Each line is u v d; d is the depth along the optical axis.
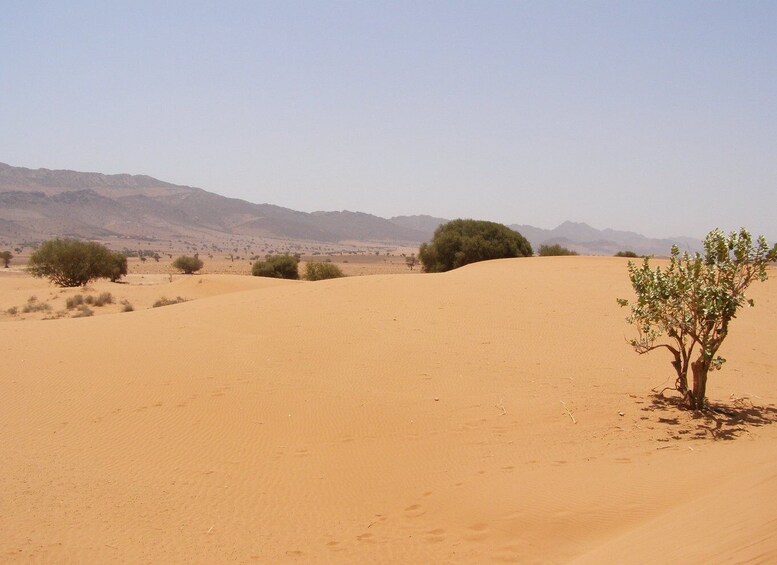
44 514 8.37
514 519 7.69
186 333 18.94
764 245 11.45
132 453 10.86
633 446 10.34
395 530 7.86
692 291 11.89
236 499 9.04
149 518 8.37
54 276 60.78
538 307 22.14
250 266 157.62
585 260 37.41
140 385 14.27
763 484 6.73
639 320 12.53
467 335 18.44
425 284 26.08
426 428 11.85
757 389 14.03
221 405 13.08
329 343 17.47
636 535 6.38
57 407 13.05
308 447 11.11
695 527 5.95
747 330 20.38
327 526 8.11
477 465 9.89
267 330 18.97
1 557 7.15
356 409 12.84
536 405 12.91
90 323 21.48
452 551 7.16
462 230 69.88
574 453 10.18
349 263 190.12
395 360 16.00
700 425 11.27
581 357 16.53
